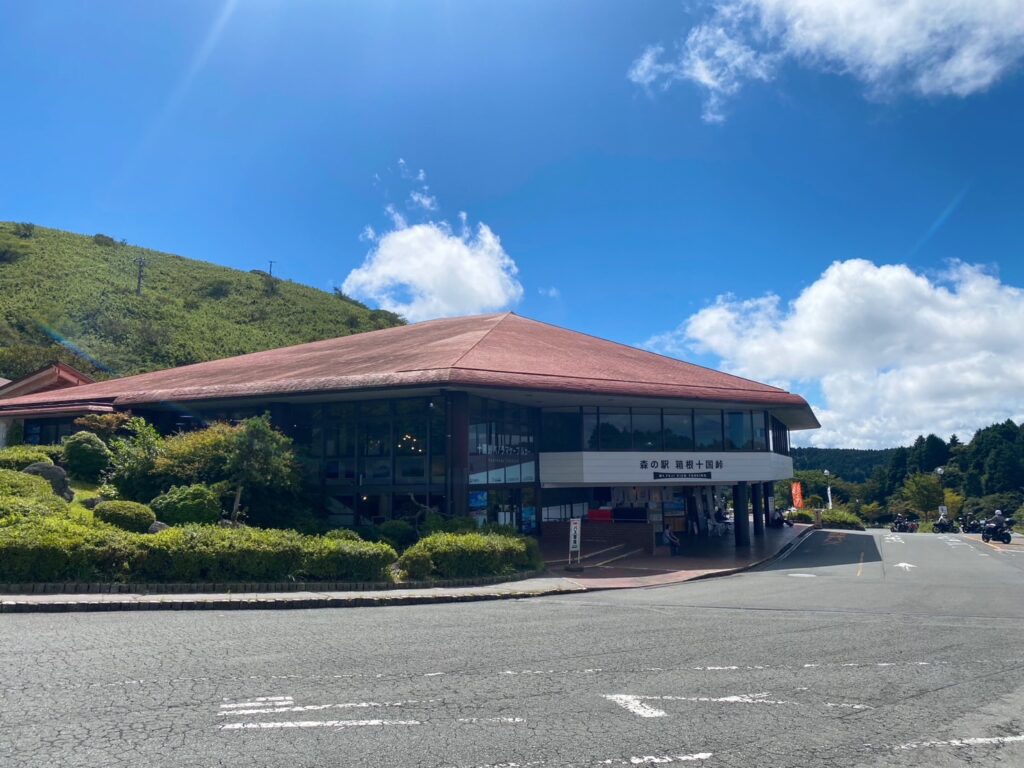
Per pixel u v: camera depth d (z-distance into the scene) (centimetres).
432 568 1661
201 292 9944
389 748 558
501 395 2614
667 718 658
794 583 2009
